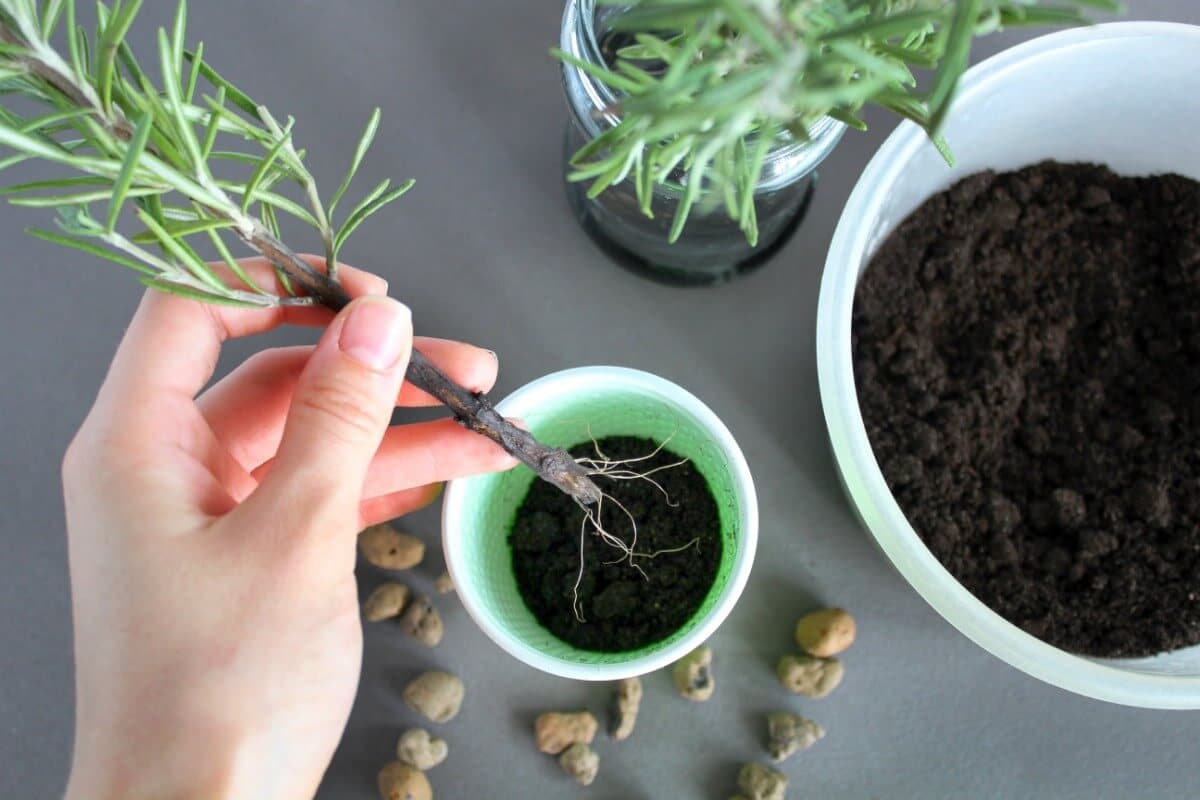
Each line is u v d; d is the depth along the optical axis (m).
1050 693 0.45
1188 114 0.45
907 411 0.45
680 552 0.42
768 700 0.45
